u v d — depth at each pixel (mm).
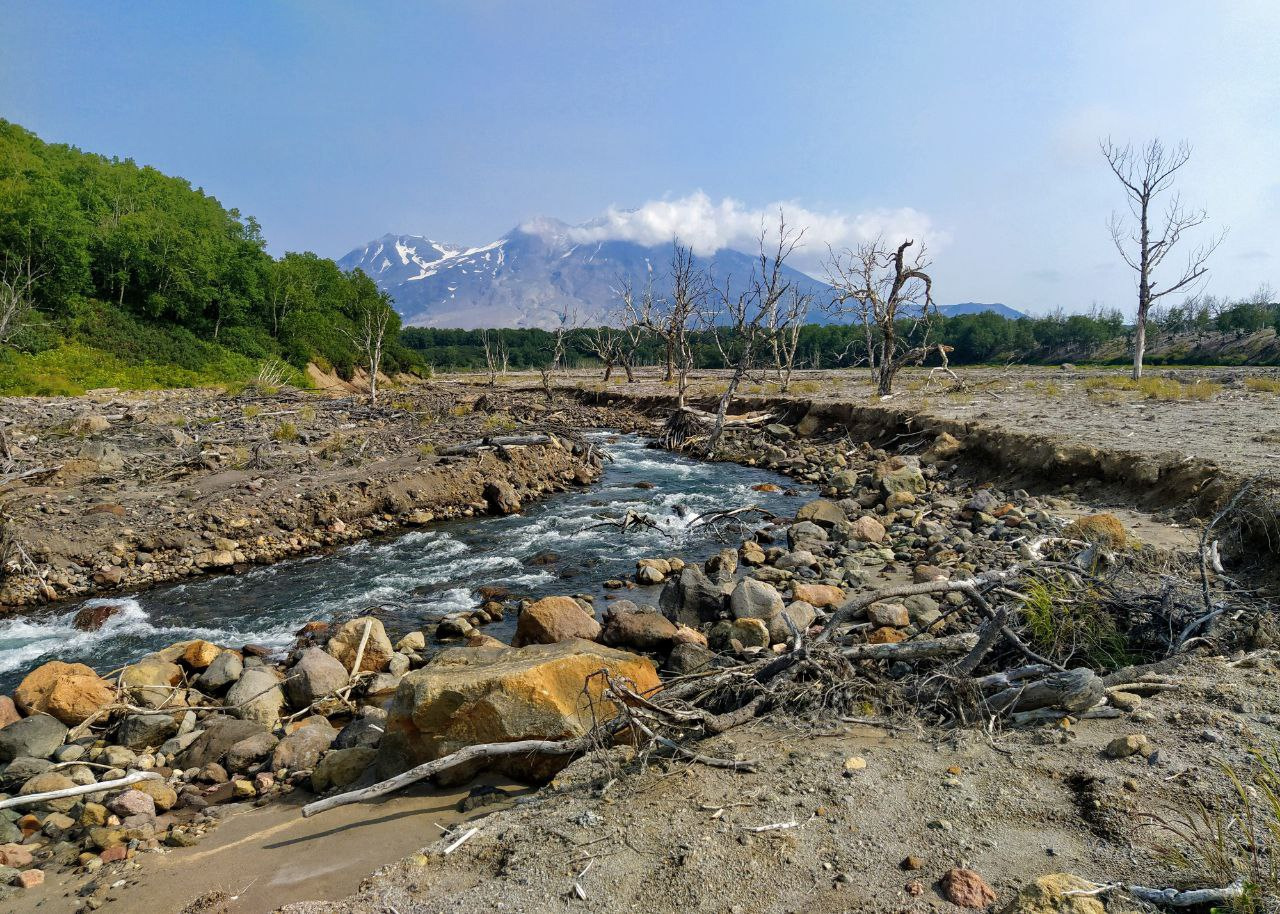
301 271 72750
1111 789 4203
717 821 4297
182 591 11914
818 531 13031
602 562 12977
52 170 61750
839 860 3848
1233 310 84312
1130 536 10289
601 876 3889
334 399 38625
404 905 3867
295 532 14609
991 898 3414
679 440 27250
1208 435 14992
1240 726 4770
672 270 39875
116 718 7492
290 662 8977
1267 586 7875
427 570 12805
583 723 5652
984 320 101688
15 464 17281
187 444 21328
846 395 31719
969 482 17219
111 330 49062
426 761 5730
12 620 10688
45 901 4555
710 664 7301
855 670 6332
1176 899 3193
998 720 5309
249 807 5844
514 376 80062
